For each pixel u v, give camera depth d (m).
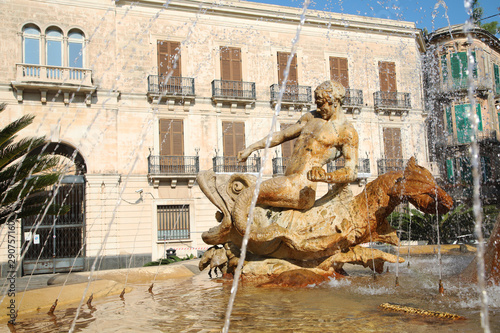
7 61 22.09
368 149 28.58
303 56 28.12
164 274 8.34
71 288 6.06
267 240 5.68
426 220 19.02
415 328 3.26
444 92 30.09
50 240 21.77
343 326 3.41
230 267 6.49
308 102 27.25
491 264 5.04
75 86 22.48
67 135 22.56
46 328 4.12
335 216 6.00
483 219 18.72
